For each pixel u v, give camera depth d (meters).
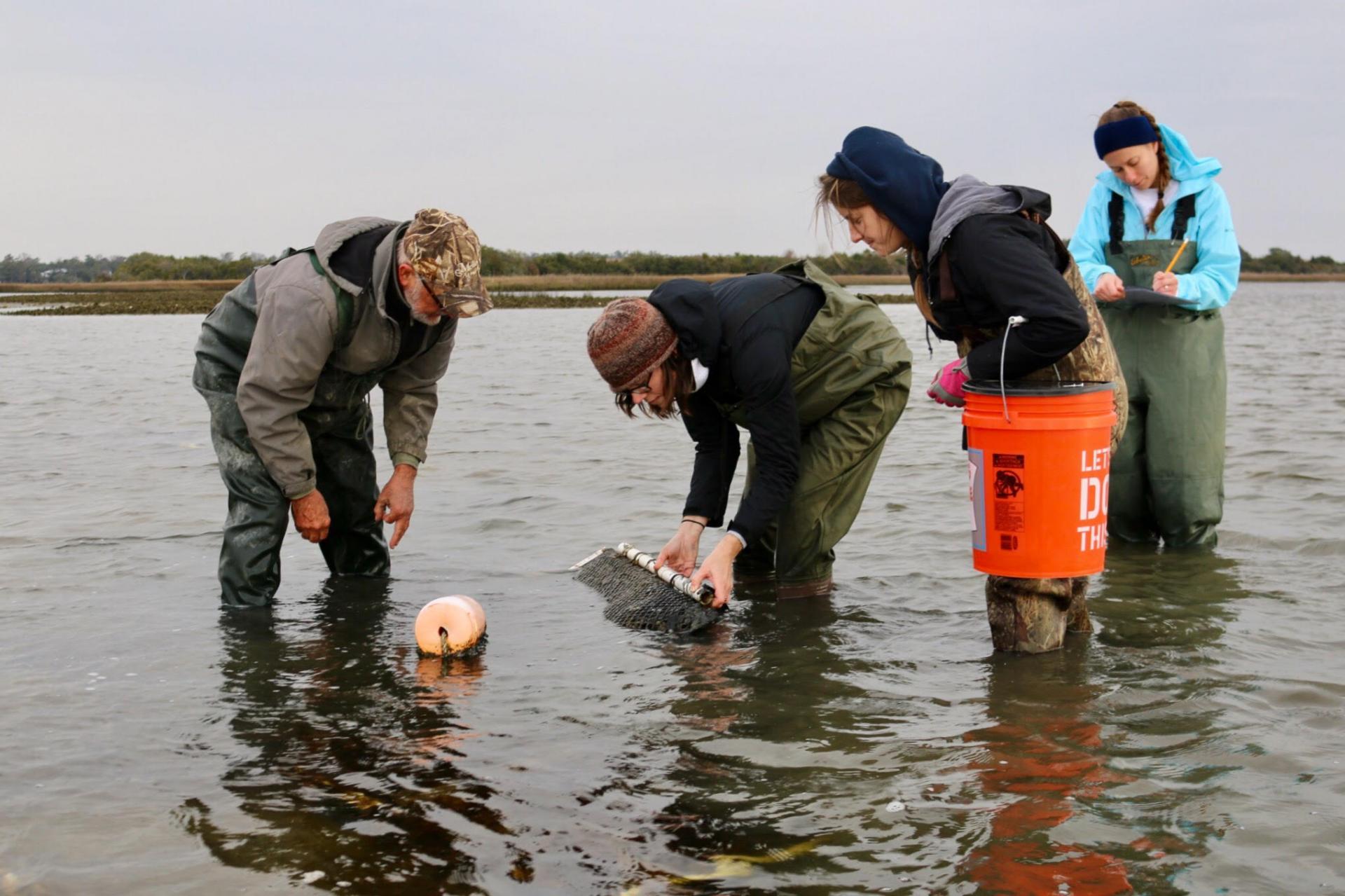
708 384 4.39
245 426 4.98
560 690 3.94
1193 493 5.68
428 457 9.23
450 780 3.18
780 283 4.70
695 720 3.62
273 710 3.75
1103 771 3.13
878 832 2.82
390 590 5.35
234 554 5.02
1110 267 5.76
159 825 2.91
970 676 3.98
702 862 2.70
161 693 3.91
